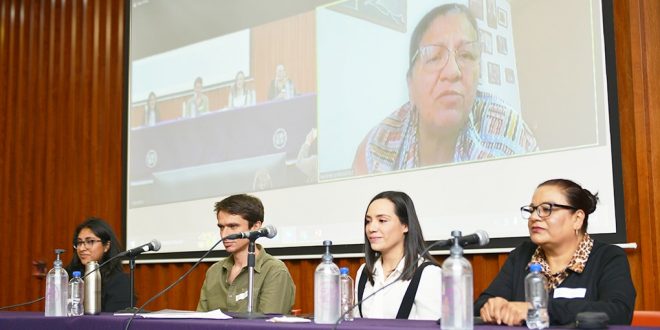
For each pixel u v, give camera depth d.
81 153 5.86
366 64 4.43
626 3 3.56
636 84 3.49
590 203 2.49
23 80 6.29
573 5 3.63
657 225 3.39
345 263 4.39
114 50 5.81
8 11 6.44
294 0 4.83
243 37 5.08
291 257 4.59
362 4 4.48
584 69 3.58
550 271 2.49
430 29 4.16
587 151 3.54
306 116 4.67
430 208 4.05
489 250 3.79
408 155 4.17
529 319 2.00
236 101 5.07
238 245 3.27
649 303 3.38
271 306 3.17
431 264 2.78
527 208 2.52
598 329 1.89
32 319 2.78
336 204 4.46
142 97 5.61
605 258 2.42
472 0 4.00
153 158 5.48
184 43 5.41
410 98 4.21
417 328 1.96
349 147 4.44
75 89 5.96
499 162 3.81
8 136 6.30
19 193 6.17
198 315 2.47
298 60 4.76
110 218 5.66
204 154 5.20
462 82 4.00
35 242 6.04
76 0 6.05
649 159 3.45
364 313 2.83
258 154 4.90
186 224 5.22
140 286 5.43
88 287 2.90
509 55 3.83
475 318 2.21
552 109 3.66
